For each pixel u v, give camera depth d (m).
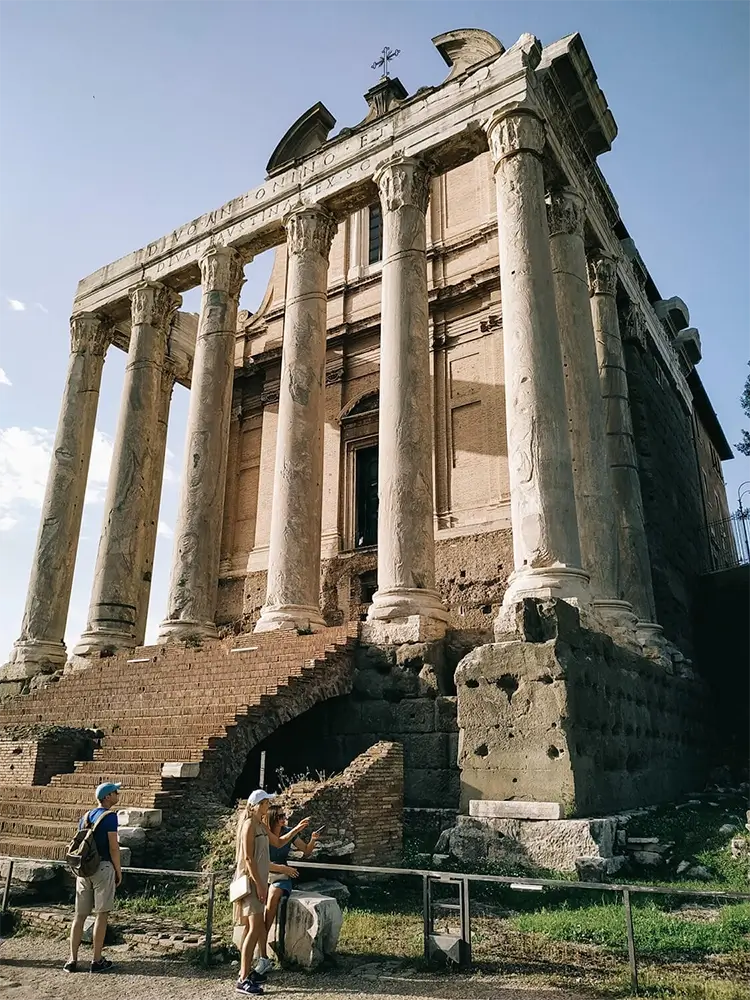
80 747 14.21
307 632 16.58
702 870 10.20
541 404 14.66
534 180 16.80
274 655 15.42
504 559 22.34
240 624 27.19
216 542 19.89
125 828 10.06
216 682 15.11
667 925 7.94
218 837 10.23
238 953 7.41
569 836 10.39
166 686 16.19
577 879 9.84
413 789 13.40
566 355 18.33
